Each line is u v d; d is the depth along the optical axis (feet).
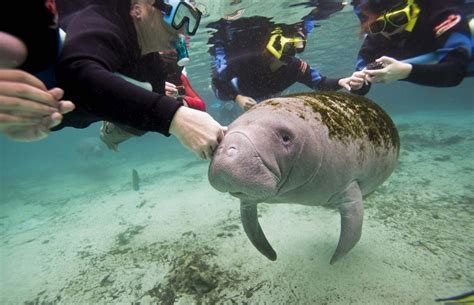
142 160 55.57
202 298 9.27
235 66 18.71
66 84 4.23
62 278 12.78
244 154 5.19
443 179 18.52
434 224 12.25
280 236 12.50
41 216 26.04
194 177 29.40
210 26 27.50
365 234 11.89
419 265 9.42
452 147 28.71
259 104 6.75
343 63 87.86
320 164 6.69
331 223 13.19
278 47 17.31
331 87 16.81
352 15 35.17
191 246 12.95
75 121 6.15
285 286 9.17
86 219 21.49
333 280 9.07
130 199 25.04
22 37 3.75
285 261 10.46
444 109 81.25
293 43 17.46
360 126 7.89
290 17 28.94
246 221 8.10
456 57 11.94
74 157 95.45
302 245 11.47
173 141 89.97
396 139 9.57
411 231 11.77
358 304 8.02
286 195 6.98
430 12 13.35
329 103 7.75
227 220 15.35
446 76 11.27
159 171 38.22
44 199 33.83
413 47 14.26
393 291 8.32
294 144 6.04
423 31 13.64
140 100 4.16
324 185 7.12
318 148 6.51
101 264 13.12
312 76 18.57
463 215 12.94
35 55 3.99
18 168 91.20
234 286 9.54
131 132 9.48
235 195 5.70
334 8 29.89
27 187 45.50
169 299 9.55
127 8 6.05
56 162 88.48
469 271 8.96
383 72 10.73
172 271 11.19
